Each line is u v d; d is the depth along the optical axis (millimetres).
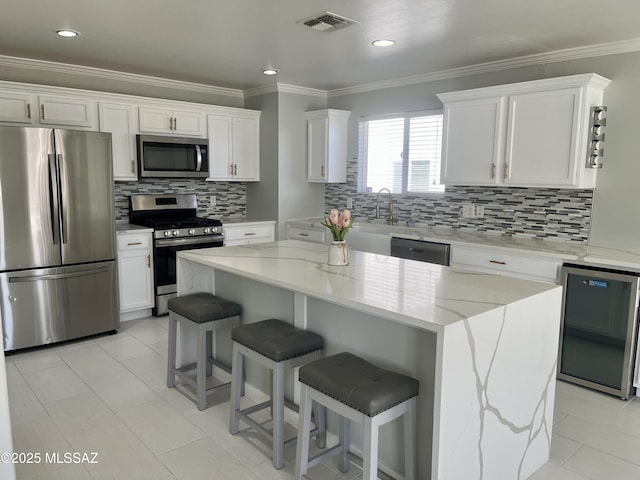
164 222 4809
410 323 1763
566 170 3457
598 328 3127
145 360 3553
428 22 3072
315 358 2375
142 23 3160
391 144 5098
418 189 4902
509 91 3697
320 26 3186
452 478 1796
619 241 3541
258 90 5438
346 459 2258
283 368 2242
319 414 2395
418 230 4570
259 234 5336
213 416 2760
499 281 2387
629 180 3463
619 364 3049
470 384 1805
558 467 2320
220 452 2406
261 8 2850
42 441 2484
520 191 4066
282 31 3307
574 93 3369
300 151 5531
